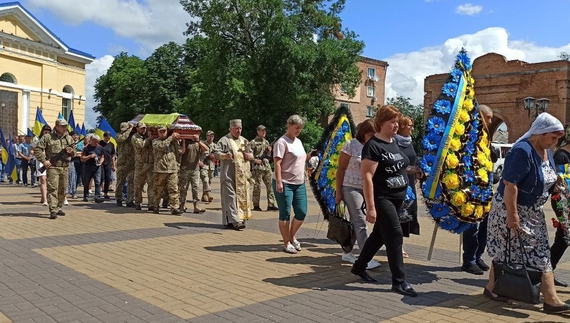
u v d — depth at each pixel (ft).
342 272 21.15
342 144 25.29
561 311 15.89
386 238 18.12
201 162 46.73
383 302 16.90
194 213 39.37
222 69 129.29
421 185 21.66
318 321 14.78
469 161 21.09
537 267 15.89
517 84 127.75
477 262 22.15
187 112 154.81
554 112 121.80
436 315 15.70
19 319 14.30
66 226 31.12
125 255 23.16
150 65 169.58
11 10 110.52
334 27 129.80
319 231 32.45
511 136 129.29
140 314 14.99
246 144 33.04
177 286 18.15
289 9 126.52
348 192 21.95
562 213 18.75
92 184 55.98
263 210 43.45
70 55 124.88
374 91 180.86
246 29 126.00
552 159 16.72
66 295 16.72
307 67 120.37
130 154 42.65
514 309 16.53
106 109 199.72
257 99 127.95
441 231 33.81
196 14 125.59
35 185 65.26
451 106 21.53
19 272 19.57
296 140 25.26
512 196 15.62
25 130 114.62
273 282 19.13
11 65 112.16
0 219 33.17
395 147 18.22
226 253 24.38
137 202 40.55
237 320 14.67
